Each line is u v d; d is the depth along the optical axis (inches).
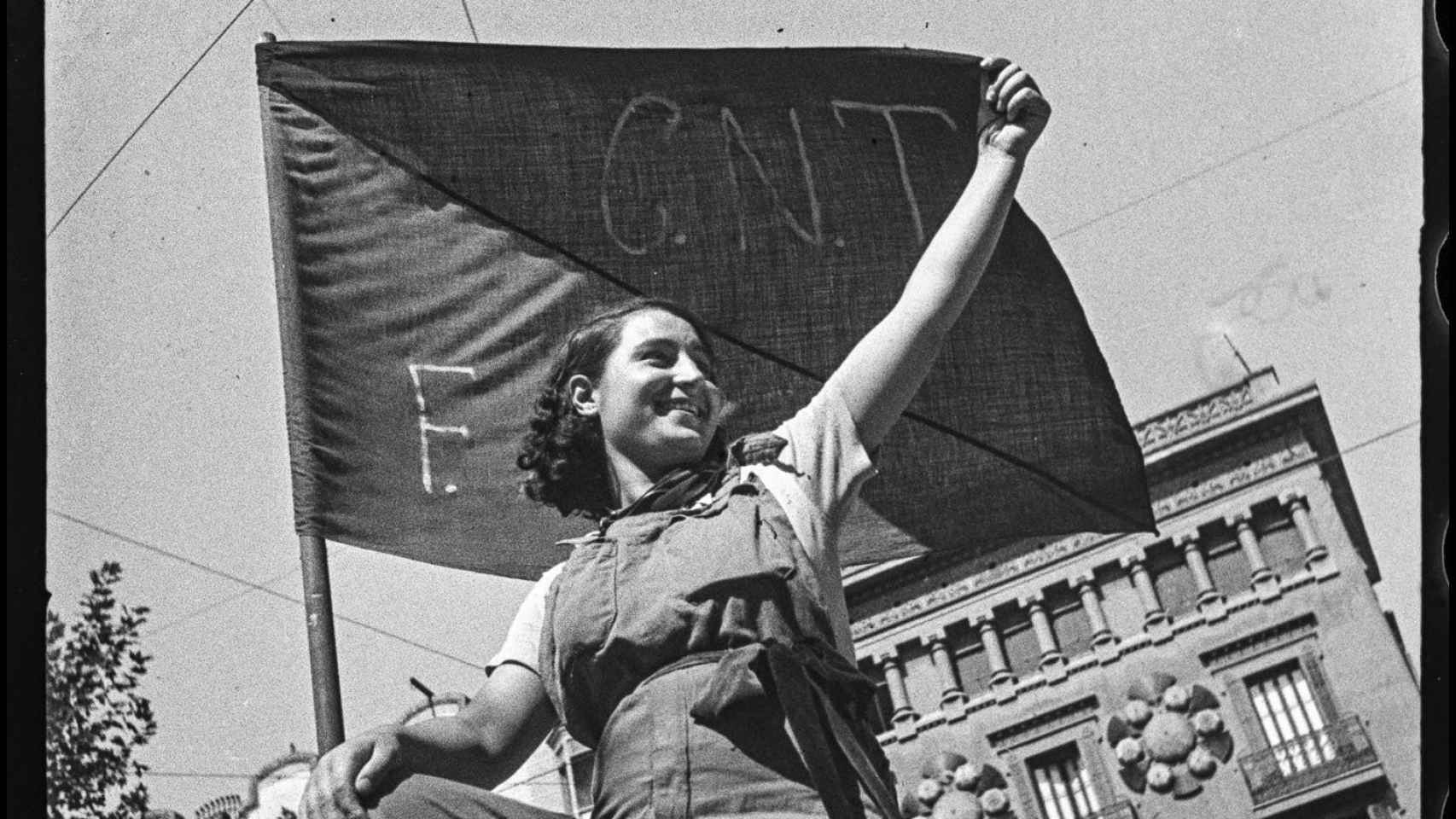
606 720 102.0
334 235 143.9
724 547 103.0
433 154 147.5
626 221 147.4
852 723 100.9
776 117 150.5
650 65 150.5
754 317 145.6
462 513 137.0
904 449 142.9
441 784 105.7
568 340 121.9
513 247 145.7
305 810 103.3
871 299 146.4
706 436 115.6
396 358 140.9
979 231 117.3
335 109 147.4
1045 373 145.2
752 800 96.3
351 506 135.6
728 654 98.3
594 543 107.5
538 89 149.9
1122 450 145.3
